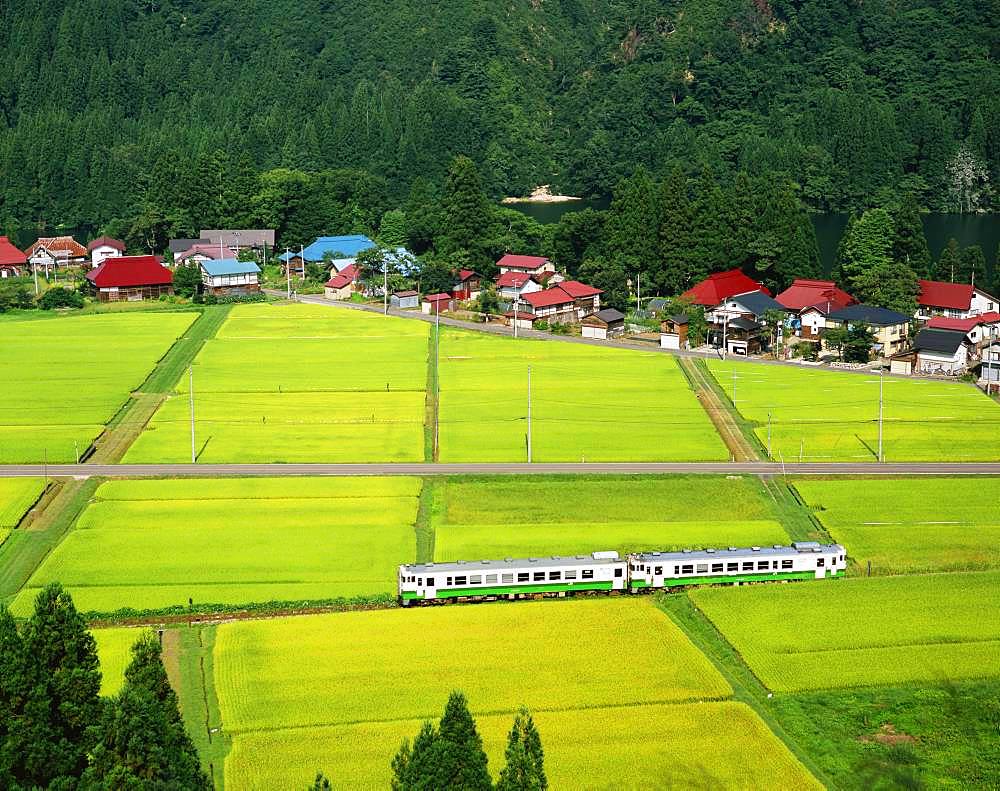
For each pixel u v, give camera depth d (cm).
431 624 10050
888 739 8431
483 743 8150
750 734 8375
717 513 12644
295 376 17950
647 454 14362
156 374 18075
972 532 12056
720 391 17100
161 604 10431
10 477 13588
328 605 10500
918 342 18200
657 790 7712
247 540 11856
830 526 12250
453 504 12925
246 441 14975
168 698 7681
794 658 9512
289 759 8019
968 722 8594
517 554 11456
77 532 12025
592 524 12275
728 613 10338
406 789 6962
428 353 19375
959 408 16138
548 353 19400
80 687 7700
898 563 11375
